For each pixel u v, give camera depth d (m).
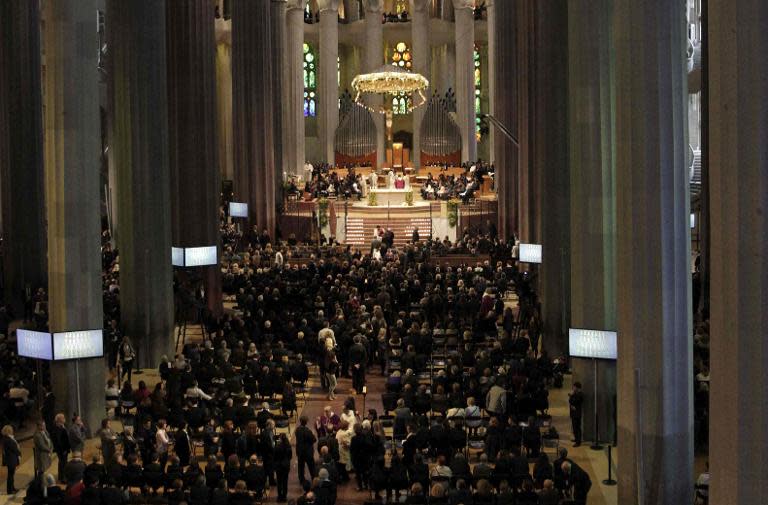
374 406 22.34
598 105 19.33
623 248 14.62
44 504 14.92
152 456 16.72
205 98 32.62
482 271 34.16
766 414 7.32
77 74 20.67
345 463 18.05
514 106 44.09
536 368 20.56
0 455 19.27
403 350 23.52
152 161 26.72
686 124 14.23
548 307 26.09
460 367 20.94
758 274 7.31
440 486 14.23
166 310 27.08
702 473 15.66
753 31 7.28
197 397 19.81
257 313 26.94
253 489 15.62
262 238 43.19
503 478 15.29
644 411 14.45
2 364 21.70
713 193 7.68
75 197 20.69
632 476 14.59
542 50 25.97
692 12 32.81
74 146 20.66
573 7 19.59
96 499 14.46
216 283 32.34
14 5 32.50
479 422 18.16
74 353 20.19
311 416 21.59
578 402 19.12
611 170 19.28
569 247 25.75
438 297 28.59
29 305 30.64
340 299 28.72
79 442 18.08
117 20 26.52
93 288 20.92
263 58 44.81
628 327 14.59
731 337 7.48
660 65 14.05
